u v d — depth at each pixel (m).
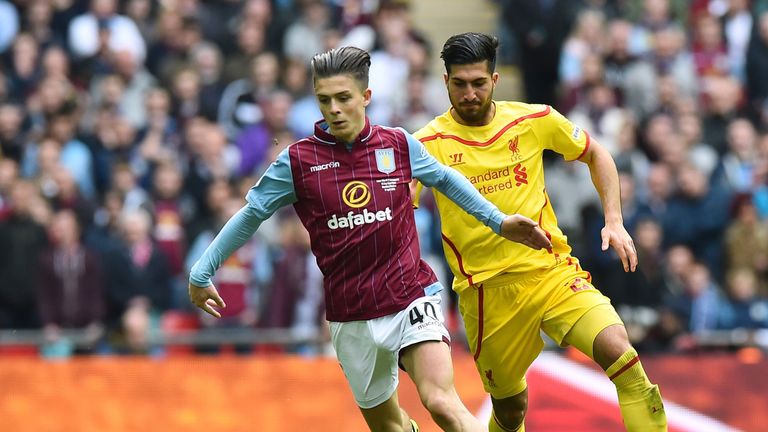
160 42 49.44
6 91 47.16
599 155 25.44
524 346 25.59
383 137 23.05
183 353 36.56
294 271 39.31
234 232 23.09
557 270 25.20
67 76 48.28
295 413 35.34
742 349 36.69
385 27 51.03
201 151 44.06
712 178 46.66
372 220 22.73
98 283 40.38
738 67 53.75
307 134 47.34
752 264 44.47
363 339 23.02
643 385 23.97
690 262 41.94
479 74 24.17
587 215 44.41
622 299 41.41
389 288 22.77
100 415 35.09
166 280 40.84
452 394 22.25
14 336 36.12
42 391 35.12
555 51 53.12
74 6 49.62
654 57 51.81
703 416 35.22
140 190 44.34
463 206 23.12
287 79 48.06
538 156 25.34
